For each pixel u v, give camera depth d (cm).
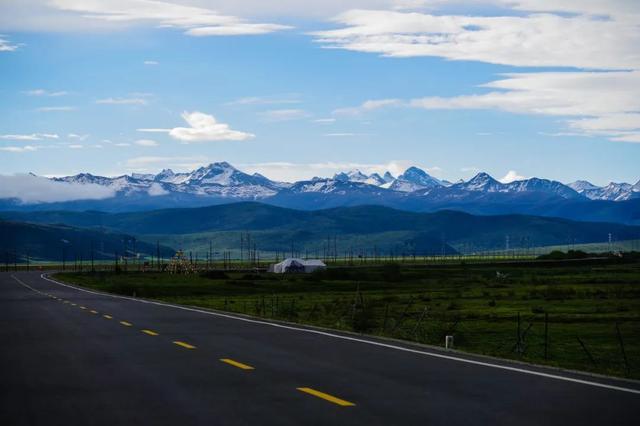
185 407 1886
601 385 2192
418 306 9512
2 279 19588
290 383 2244
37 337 3806
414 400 1958
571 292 12525
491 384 2214
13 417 1798
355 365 2627
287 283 19125
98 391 2148
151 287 15725
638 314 8150
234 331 4019
